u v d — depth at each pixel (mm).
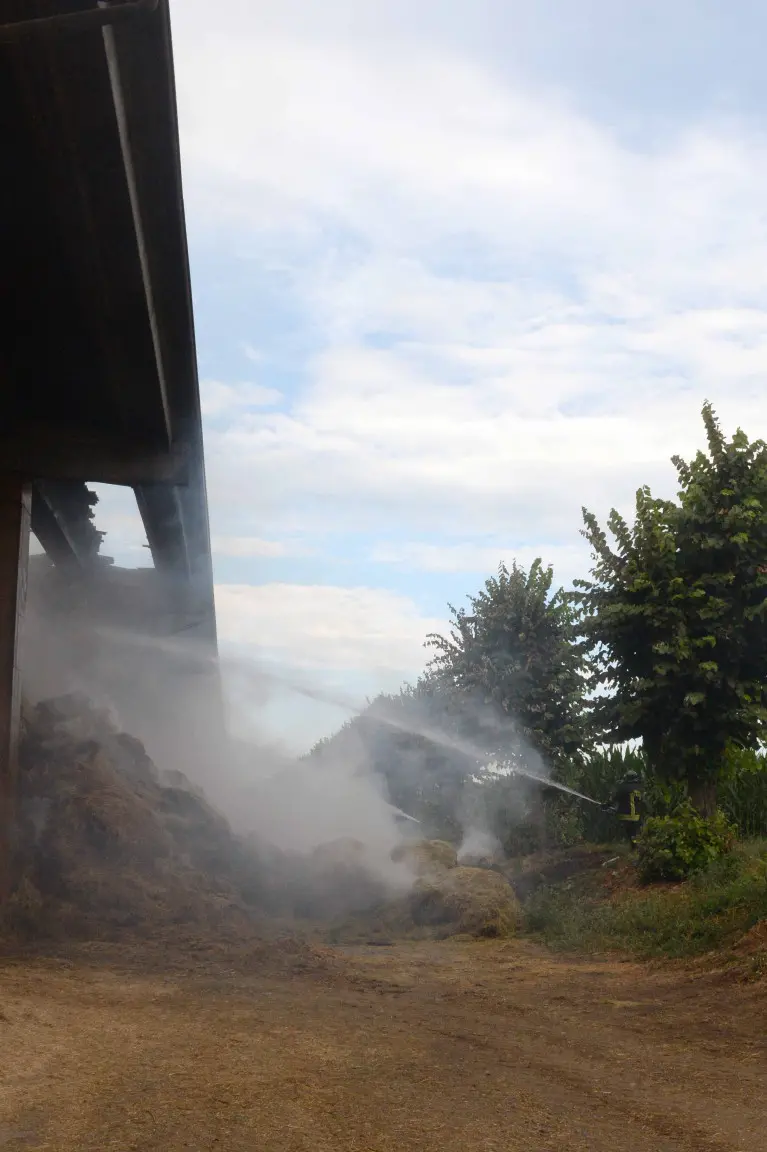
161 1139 5590
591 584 20297
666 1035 8805
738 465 19266
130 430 18500
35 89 10352
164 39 10188
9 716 16219
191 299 15109
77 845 15836
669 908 14711
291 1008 9648
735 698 18578
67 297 14234
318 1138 5703
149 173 12141
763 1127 6176
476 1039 8555
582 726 21703
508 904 16969
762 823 22250
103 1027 8398
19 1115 5957
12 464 17953
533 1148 5695
